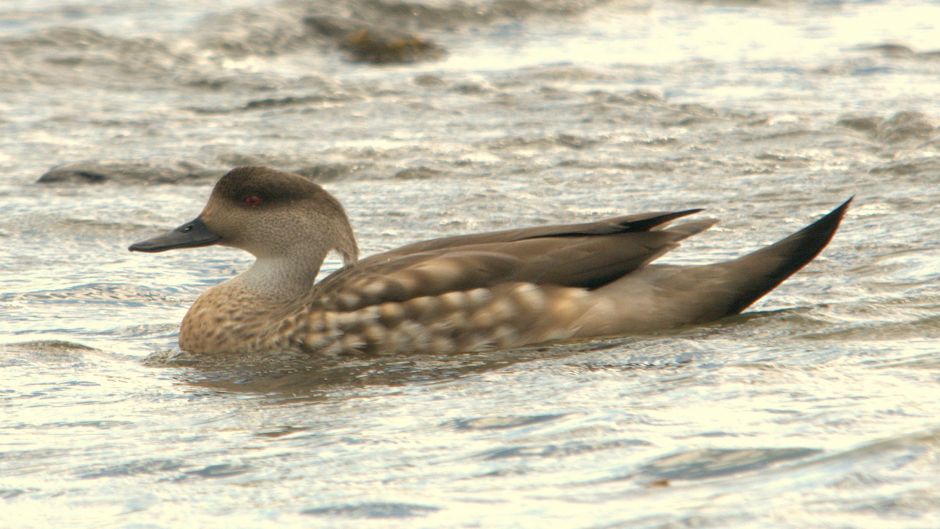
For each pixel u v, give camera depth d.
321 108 26.62
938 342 10.83
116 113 26.83
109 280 15.05
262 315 12.59
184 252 16.58
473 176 20.70
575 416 9.16
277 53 33.44
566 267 11.97
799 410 8.89
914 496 7.03
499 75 30.17
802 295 12.95
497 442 8.70
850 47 32.84
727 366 10.35
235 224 13.00
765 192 18.78
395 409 9.85
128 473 8.52
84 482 8.38
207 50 32.59
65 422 9.91
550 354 11.45
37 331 13.05
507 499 7.54
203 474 8.45
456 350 11.91
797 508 6.96
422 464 8.34
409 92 28.09
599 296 11.90
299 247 12.97
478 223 17.69
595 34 36.41
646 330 11.88
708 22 38.00
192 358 12.22
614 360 10.97
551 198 19.03
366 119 25.53
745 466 7.77
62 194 20.27
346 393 10.59
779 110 25.09
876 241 15.18
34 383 11.13
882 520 6.77
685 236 12.09
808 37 34.84
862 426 8.40
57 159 22.81
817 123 23.61
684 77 29.52
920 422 8.38
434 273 11.99
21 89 29.20
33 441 9.38
